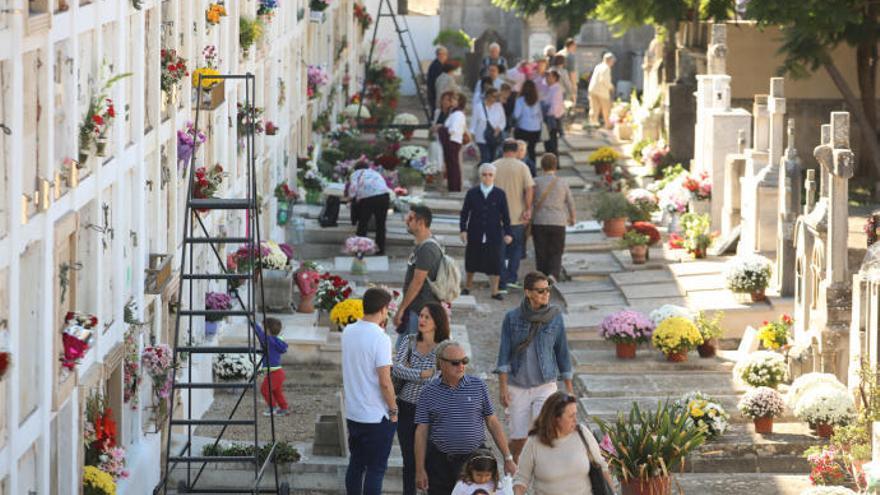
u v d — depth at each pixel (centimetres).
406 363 1356
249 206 1342
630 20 3322
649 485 1362
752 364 1766
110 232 1240
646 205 2547
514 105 3194
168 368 1349
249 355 1574
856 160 3291
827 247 1784
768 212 2231
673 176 2891
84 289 1170
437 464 1234
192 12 1593
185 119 1563
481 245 2212
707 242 2352
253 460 1343
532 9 4291
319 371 1834
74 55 1090
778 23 2809
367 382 1302
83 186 1136
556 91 3178
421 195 2841
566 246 2481
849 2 2798
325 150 3002
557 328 1415
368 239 2355
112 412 1261
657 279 2239
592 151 3447
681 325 1850
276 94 2330
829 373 1762
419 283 1576
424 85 4434
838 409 1570
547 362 1407
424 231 1588
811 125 3306
